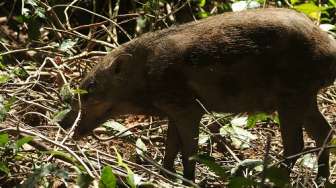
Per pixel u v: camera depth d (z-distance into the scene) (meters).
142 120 12.68
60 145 9.23
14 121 10.66
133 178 8.95
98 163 9.48
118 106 10.82
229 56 9.97
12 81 12.56
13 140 9.93
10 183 9.62
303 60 9.94
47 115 11.86
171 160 10.64
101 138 11.36
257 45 9.91
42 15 13.55
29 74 12.42
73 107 10.80
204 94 10.20
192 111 10.24
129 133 11.36
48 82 13.31
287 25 9.91
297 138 10.20
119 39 15.52
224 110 10.38
